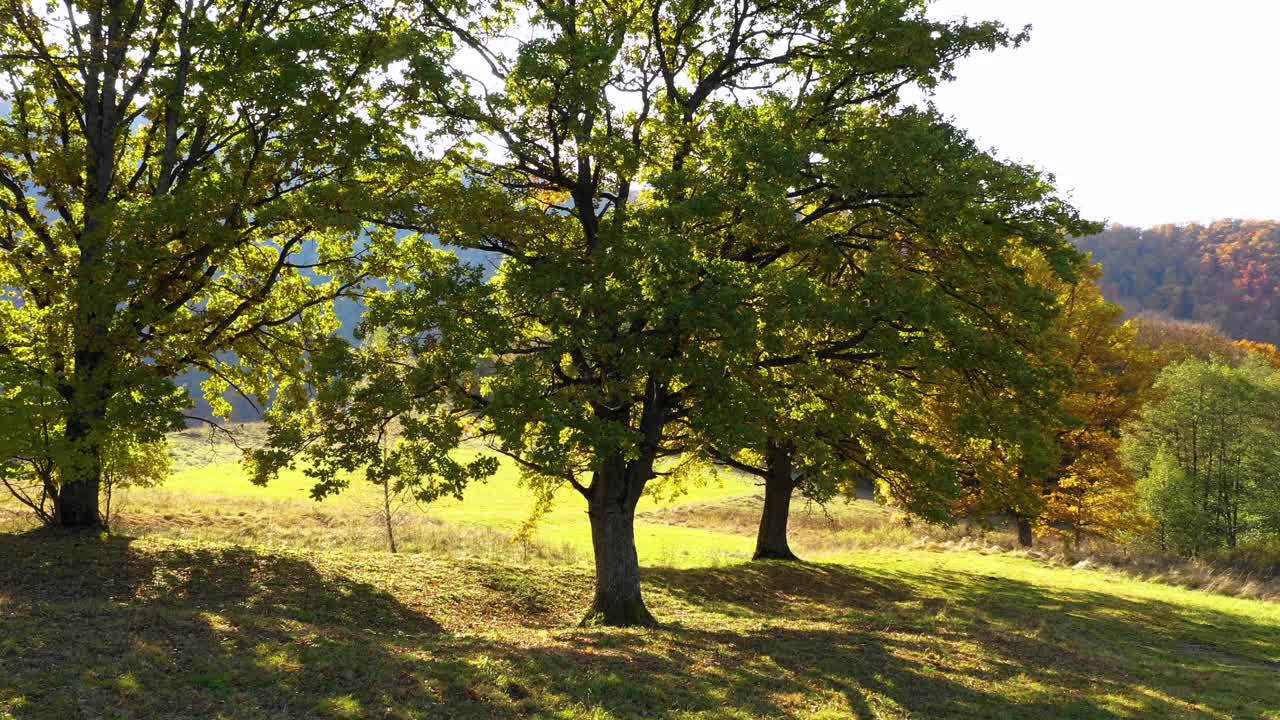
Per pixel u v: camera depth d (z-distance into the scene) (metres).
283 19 16.95
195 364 17.28
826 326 13.63
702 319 11.14
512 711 8.03
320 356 12.16
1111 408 29.67
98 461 13.62
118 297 13.13
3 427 11.88
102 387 13.60
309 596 14.03
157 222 13.03
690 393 13.69
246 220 15.55
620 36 12.66
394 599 14.86
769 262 14.74
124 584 13.25
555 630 12.93
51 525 16.41
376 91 15.57
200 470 45.50
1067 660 12.70
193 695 7.40
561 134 13.98
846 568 23.86
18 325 15.53
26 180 16.38
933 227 13.02
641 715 8.34
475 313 12.39
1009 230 13.32
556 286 12.55
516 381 11.67
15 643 8.08
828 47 14.85
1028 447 14.19
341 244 18.09
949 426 16.12
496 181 14.73
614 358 12.37
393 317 11.79
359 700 7.79
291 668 8.45
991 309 14.48
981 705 9.93
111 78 16.42
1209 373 38.12
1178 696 11.12
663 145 14.83
